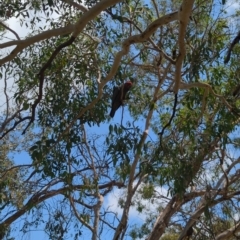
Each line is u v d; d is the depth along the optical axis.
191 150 12.31
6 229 14.03
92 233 13.69
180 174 11.66
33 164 12.21
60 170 12.41
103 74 13.02
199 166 12.36
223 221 13.85
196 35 12.95
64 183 13.60
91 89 12.71
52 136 12.46
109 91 12.63
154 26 9.62
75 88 12.86
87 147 13.88
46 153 11.94
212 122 13.45
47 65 9.52
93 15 8.84
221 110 12.11
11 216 14.31
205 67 11.92
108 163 14.04
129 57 13.36
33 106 10.74
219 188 13.75
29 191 14.27
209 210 12.83
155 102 13.20
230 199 13.45
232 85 12.54
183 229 14.08
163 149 11.76
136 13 13.05
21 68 13.23
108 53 13.18
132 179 12.81
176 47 12.66
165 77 12.97
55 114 12.73
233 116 12.02
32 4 12.79
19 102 13.24
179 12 8.59
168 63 13.12
